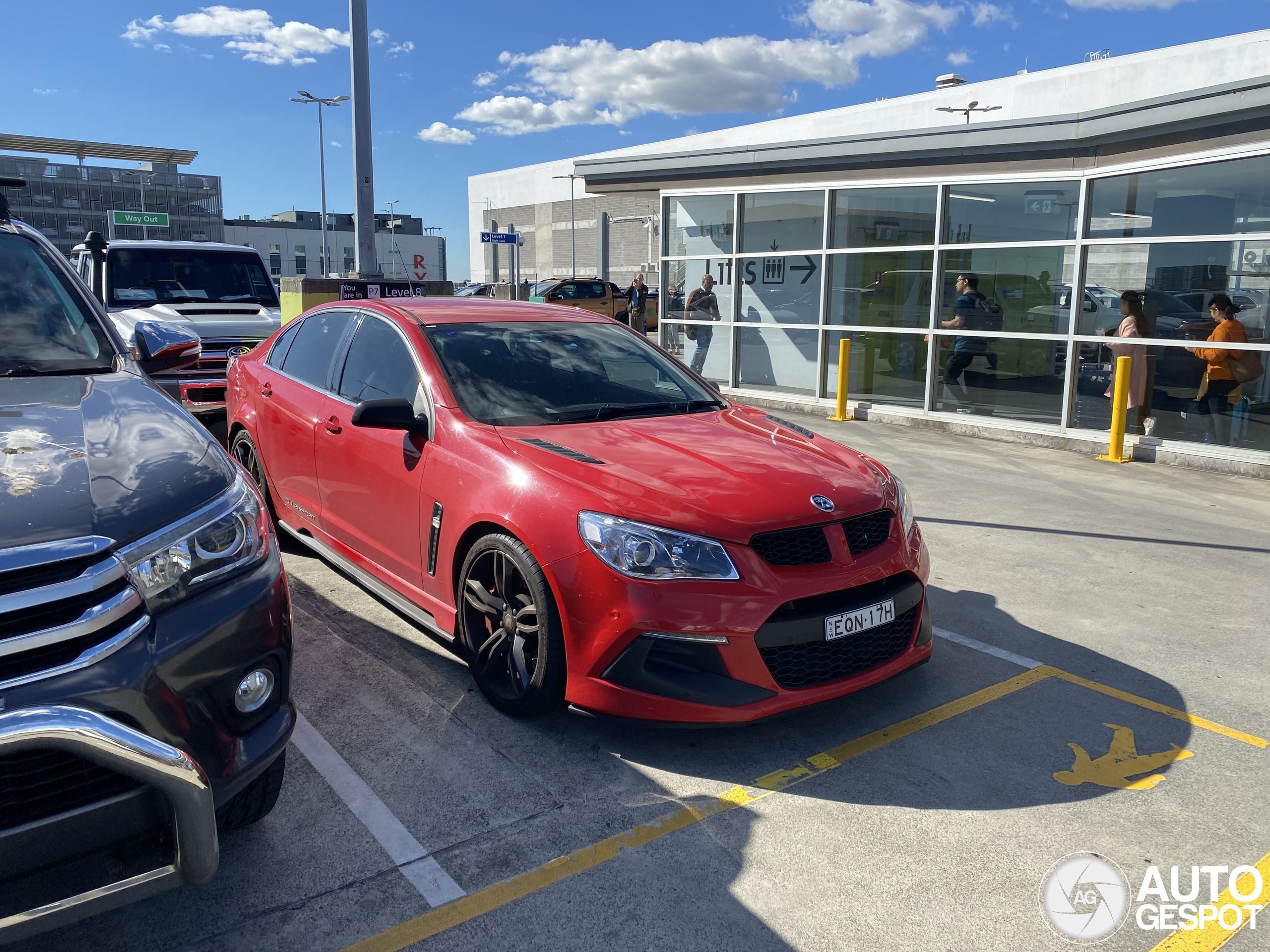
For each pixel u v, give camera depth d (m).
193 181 70.38
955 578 5.37
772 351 12.77
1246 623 4.71
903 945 2.35
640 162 13.62
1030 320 9.91
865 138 10.88
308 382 4.88
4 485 2.07
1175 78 26.31
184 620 2.10
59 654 1.89
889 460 8.94
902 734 3.48
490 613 3.49
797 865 2.67
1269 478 8.12
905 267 11.02
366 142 11.49
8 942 1.83
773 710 3.11
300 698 3.62
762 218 12.55
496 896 2.50
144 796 1.96
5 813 1.84
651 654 3.07
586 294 27.06
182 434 2.55
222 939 2.31
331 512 4.55
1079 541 6.15
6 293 3.25
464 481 3.56
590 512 3.14
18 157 63.09
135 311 8.40
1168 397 8.88
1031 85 29.88
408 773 3.10
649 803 2.97
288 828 2.78
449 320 4.40
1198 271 8.51
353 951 2.28
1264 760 3.33
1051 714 3.67
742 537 3.11
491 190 64.44
